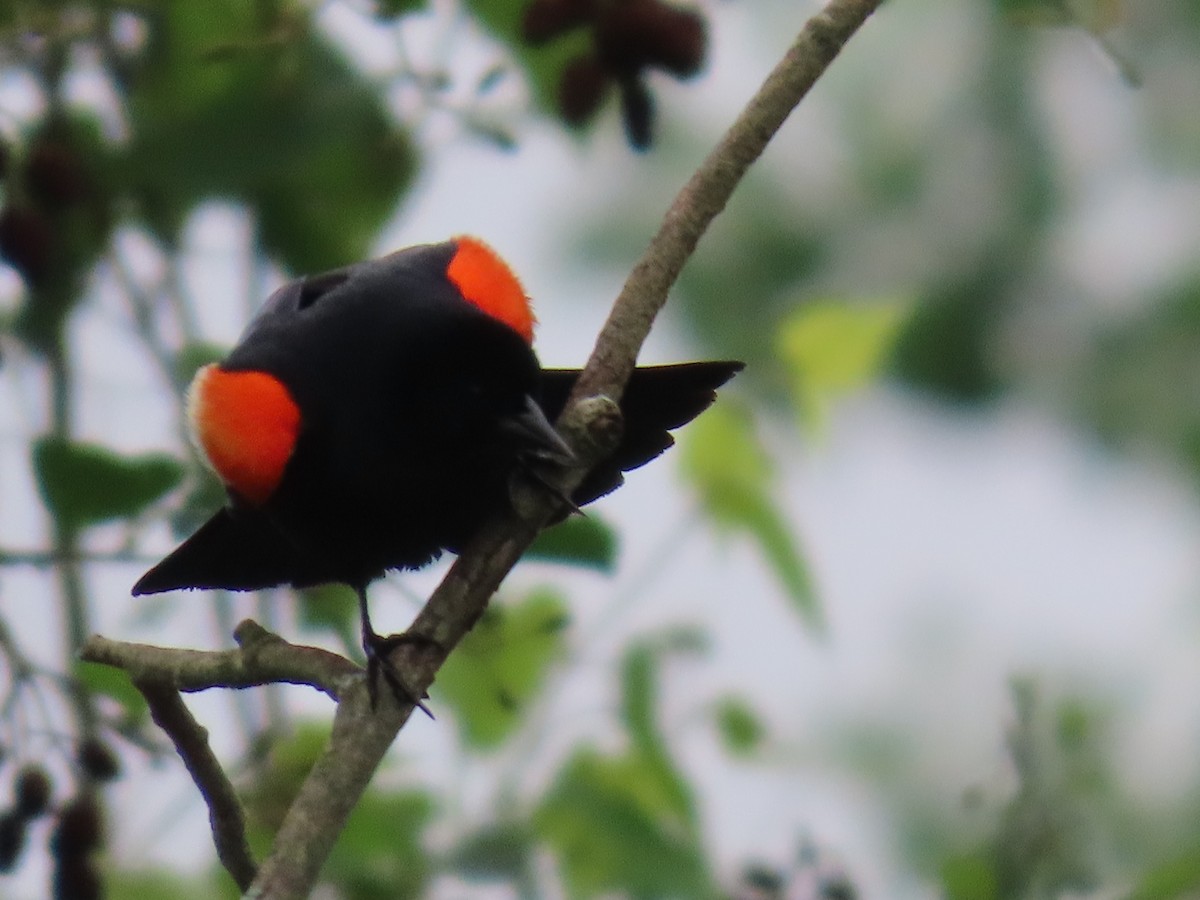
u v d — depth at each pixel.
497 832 9.27
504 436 8.51
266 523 9.17
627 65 9.12
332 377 8.80
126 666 7.21
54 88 9.73
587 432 7.56
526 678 9.59
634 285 7.87
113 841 9.43
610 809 9.21
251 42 9.10
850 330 10.09
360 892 9.21
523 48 9.84
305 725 9.34
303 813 6.70
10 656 8.74
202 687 7.14
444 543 9.31
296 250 10.19
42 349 10.10
